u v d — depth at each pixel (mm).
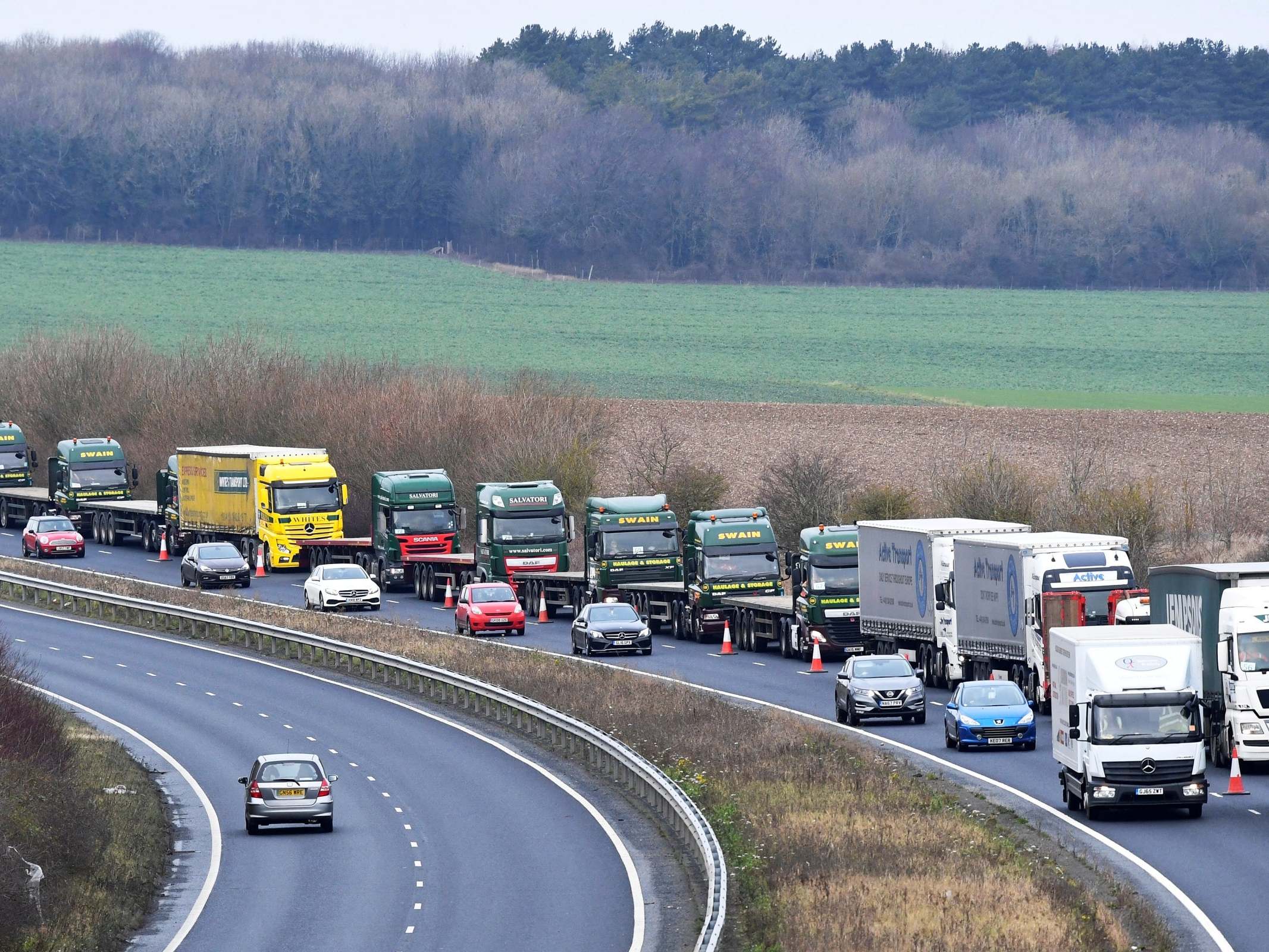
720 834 136125
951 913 106438
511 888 125875
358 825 151125
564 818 151125
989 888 113125
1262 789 150875
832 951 99000
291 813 147875
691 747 169500
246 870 135500
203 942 113875
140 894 127375
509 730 197375
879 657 190625
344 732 196750
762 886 118438
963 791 150125
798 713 193500
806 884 117312
